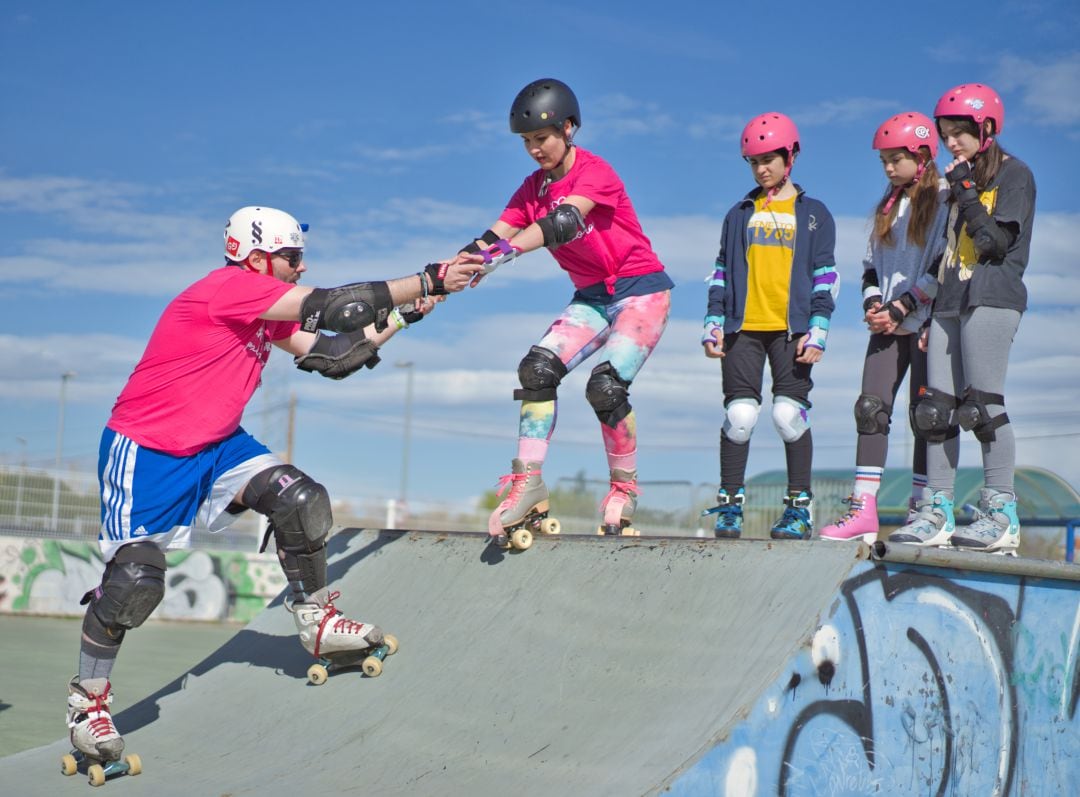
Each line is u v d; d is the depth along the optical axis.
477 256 3.72
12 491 13.84
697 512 14.34
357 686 3.89
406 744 3.41
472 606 3.96
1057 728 3.31
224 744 3.86
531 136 3.94
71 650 8.91
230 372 3.72
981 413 3.81
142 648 9.62
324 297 3.61
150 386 3.64
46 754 3.98
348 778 3.34
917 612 3.05
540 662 3.46
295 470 3.86
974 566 3.12
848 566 2.94
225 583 14.04
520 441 4.04
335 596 4.05
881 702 2.94
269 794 3.30
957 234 3.95
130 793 3.48
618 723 3.01
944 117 3.89
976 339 3.82
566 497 15.62
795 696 2.80
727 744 2.69
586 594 3.62
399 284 3.69
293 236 3.86
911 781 2.97
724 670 2.95
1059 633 3.35
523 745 3.14
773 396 4.13
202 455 3.75
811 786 2.80
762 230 4.13
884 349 4.21
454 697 3.53
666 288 4.16
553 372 4.00
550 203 4.05
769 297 4.09
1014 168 3.87
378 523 17.84
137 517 3.62
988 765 3.15
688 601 3.29
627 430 4.15
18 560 12.52
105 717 3.62
